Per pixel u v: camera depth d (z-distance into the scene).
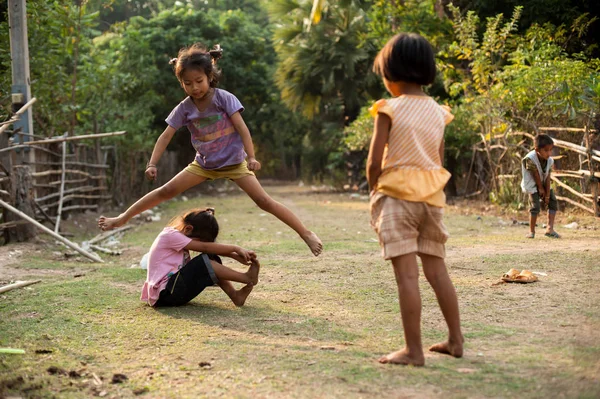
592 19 14.02
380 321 4.45
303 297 5.30
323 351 3.71
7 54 12.07
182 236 5.09
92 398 3.05
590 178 10.37
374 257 7.43
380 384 3.10
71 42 14.38
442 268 3.52
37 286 5.97
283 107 35.28
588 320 3.37
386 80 3.56
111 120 17.86
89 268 7.29
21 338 4.15
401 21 17.67
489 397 2.89
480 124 14.27
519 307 4.72
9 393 3.11
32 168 9.85
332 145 31.00
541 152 8.54
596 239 8.36
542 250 7.41
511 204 12.58
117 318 4.65
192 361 3.59
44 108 13.46
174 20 28.41
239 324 4.43
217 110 4.60
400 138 3.38
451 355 3.56
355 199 20.00
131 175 19.20
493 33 13.66
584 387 2.86
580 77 11.14
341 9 22.41
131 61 22.30
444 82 15.64
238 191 27.88
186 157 29.52
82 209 13.95
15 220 9.30
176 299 4.96
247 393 3.03
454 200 15.59
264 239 9.68
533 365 3.35
